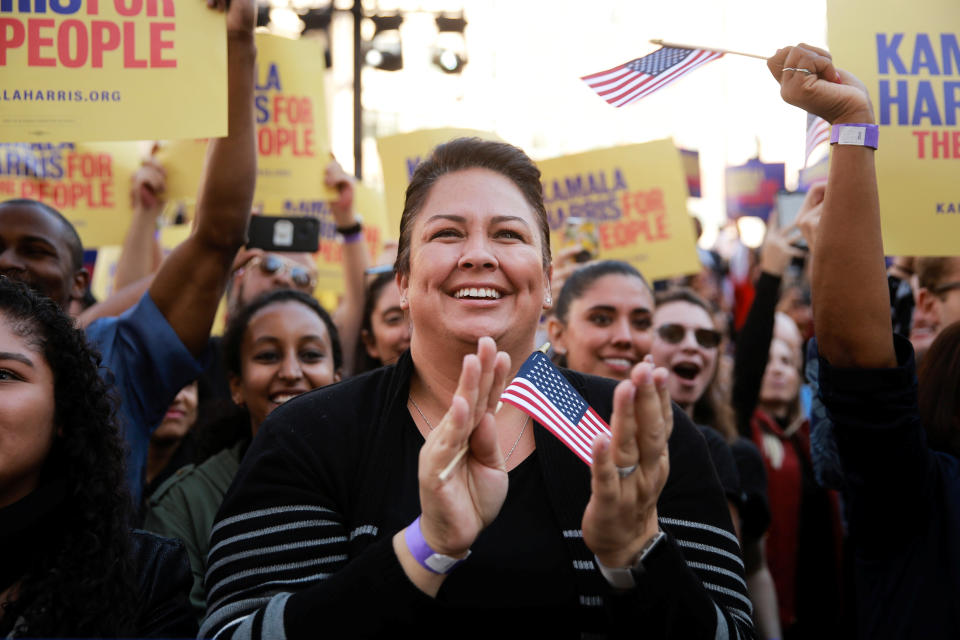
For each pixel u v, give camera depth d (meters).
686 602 1.80
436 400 2.12
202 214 3.15
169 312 3.20
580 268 4.12
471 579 1.89
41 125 2.89
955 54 3.11
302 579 1.95
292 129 4.43
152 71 2.94
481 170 2.16
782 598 4.24
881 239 2.59
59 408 2.20
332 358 3.72
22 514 2.09
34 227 3.37
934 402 2.89
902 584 2.62
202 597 3.17
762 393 4.75
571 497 1.98
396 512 1.98
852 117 2.59
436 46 11.16
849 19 3.12
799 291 6.12
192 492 3.37
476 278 2.06
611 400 2.22
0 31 2.90
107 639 2.07
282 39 4.45
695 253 4.98
